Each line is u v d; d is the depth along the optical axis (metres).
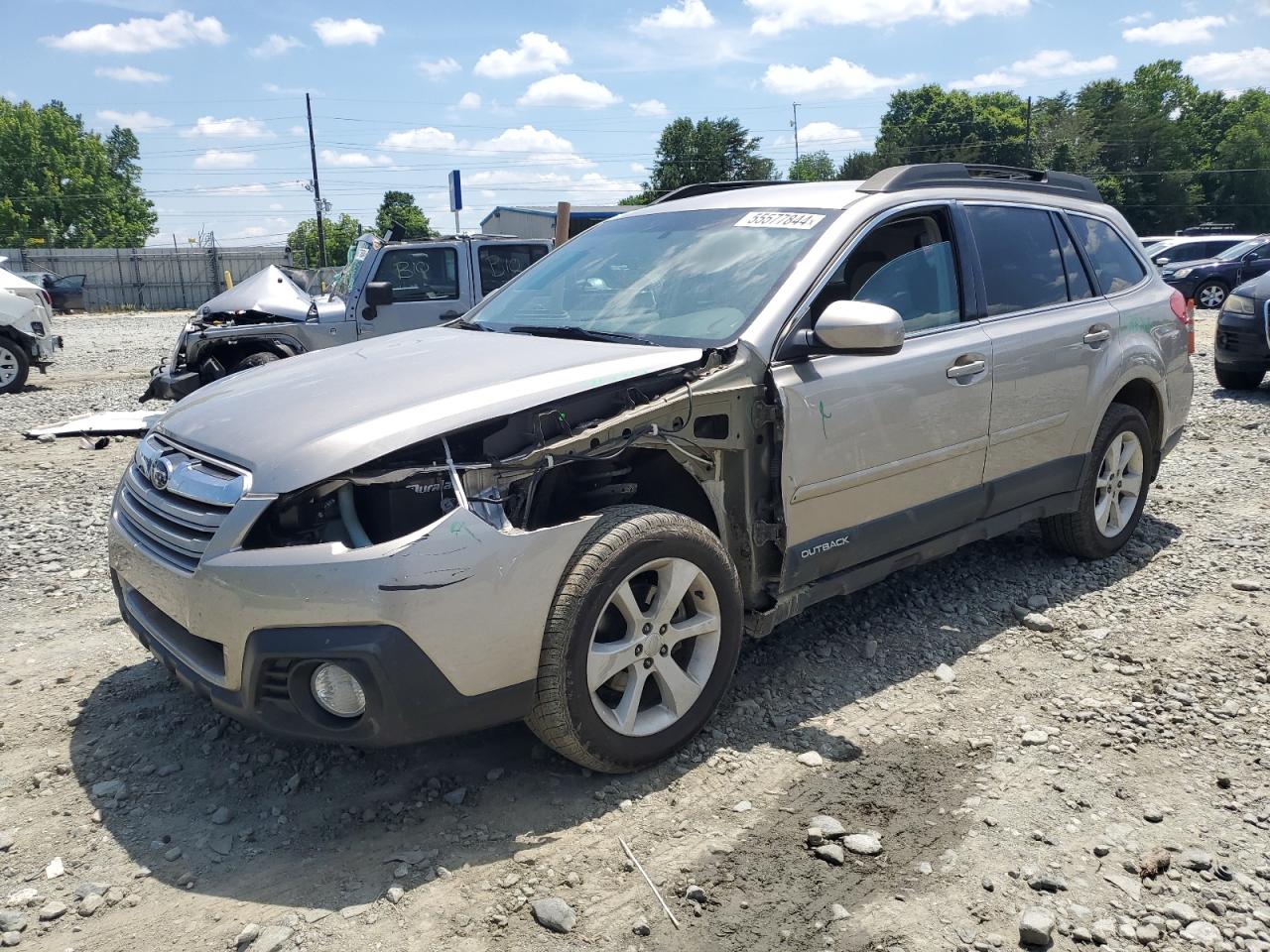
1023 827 2.87
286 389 3.28
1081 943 2.40
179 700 3.71
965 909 2.52
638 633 3.05
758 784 3.10
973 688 3.76
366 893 2.60
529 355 3.37
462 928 2.46
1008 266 4.43
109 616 4.61
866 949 2.38
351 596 2.60
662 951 2.38
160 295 47.03
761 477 3.43
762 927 2.46
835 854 2.71
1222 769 3.17
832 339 3.35
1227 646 4.07
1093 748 3.31
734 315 3.53
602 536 2.95
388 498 2.80
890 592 4.71
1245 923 2.47
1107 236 5.14
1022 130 78.19
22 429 9.94
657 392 3.22
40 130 75.50
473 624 2.72
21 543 5.76
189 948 2.41
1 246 74.00
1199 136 91.69
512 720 2.89
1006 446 4.28
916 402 3.79
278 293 10.26
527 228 35.81
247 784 3.14
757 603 3.54
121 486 3.48
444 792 3.07
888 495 3.80
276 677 2.73
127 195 82.50
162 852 2.80
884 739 3.38
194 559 2.84
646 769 3.17
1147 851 2.75
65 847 2.82
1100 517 5.00
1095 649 4.09
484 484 2.83
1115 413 4.89
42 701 3.72
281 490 2.71
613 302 3.92
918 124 78.69
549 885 2.62
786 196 4.18
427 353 3.54
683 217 4.31
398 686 2.64
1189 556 5.16
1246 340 9.90
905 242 4.07
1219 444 7.88
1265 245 21.75
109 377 14.85
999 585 4.79
